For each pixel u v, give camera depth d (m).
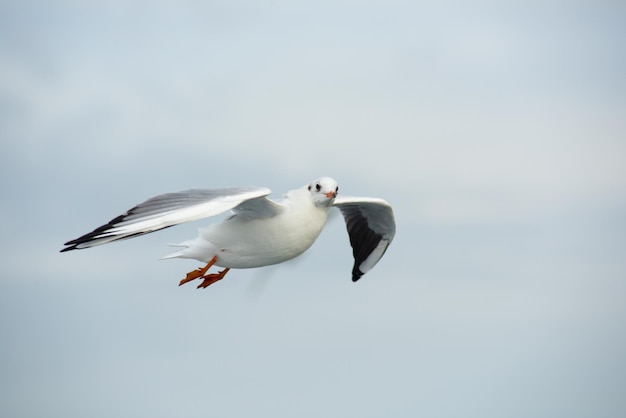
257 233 13.30
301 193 13.60
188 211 11.55
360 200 15.30
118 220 11.66
